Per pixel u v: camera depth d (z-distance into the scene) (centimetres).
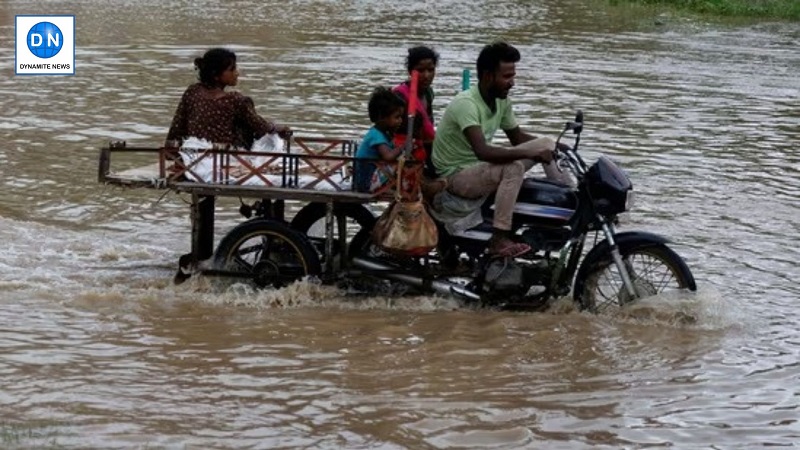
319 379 620
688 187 1128
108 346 661
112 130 1328
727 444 546
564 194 739
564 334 706
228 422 556
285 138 810
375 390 606
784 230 975
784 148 1349
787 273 847
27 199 1018
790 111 1609
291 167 750
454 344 682
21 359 632
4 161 1158
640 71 1950
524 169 732
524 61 2016
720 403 598
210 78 794
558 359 663
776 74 1977
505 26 2573
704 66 2044
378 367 642
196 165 757
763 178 1184
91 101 1511
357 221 800
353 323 719
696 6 3050
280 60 1916
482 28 2516
